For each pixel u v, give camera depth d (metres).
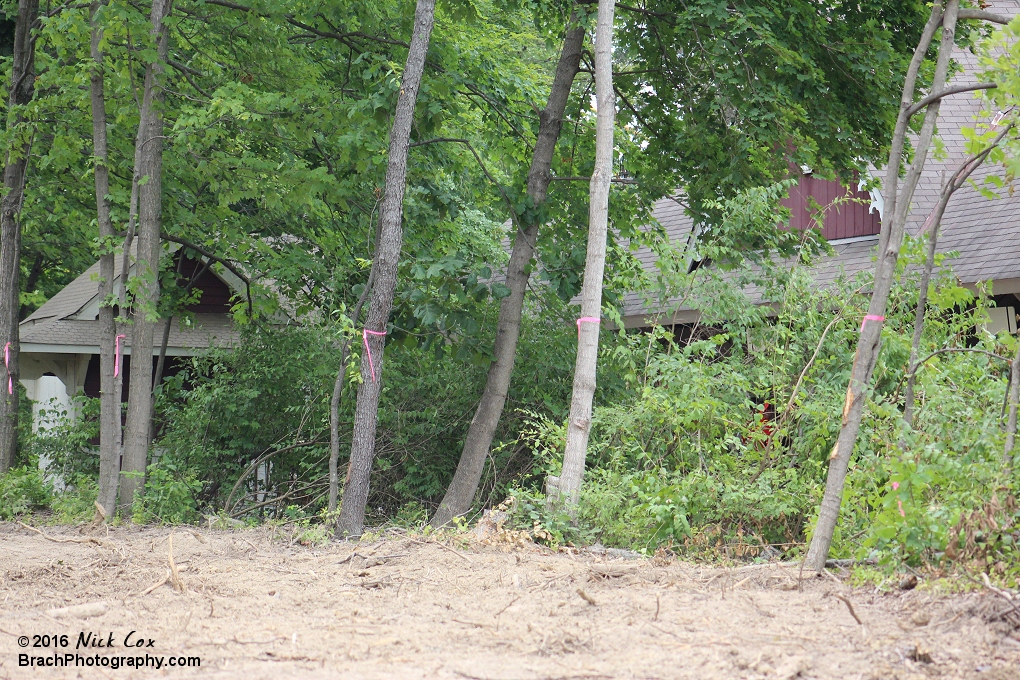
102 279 11.27
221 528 10.27
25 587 6.57
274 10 12.43
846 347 9.35
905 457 6.71
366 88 13.09
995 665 4.21
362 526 9.30
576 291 11.98
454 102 12.65
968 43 10.02
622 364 10.25
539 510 8.52
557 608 5.59
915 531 6.03
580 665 4.43
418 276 11.20
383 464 13.31
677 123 13.09
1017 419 7.51
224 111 10.98
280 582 6.60
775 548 7.98
